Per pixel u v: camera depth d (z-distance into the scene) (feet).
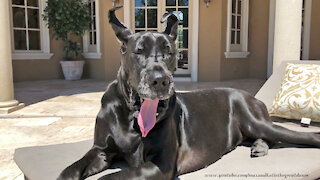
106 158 6.10
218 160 6.87
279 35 13.76
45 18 29.78
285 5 13.46
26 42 30.09
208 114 7.00
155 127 5.50
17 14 29.19
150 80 4.66
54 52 32.12
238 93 7.77
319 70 9.61
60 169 6.46
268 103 10.30
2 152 10.68
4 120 15.43
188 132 6.41
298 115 9.39
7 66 16.99
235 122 7.54
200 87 26.04
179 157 6.10
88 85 27.73
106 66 31.42
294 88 9.59
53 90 24.72
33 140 12.09
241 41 33.04
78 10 30.30
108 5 30.55
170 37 5.37
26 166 6.80
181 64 32.27
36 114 16.26
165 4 31.12
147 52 5.01
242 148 7.59
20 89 25.20
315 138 7.32
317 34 30.09
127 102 5.50
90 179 5.73
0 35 16.60
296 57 13.64
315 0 29.73
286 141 7.24
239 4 32.24
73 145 8.20
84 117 15.99
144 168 5.11
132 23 31.30
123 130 5.70
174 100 5.83
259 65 33.12
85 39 33.30
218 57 30.50
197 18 30.19
